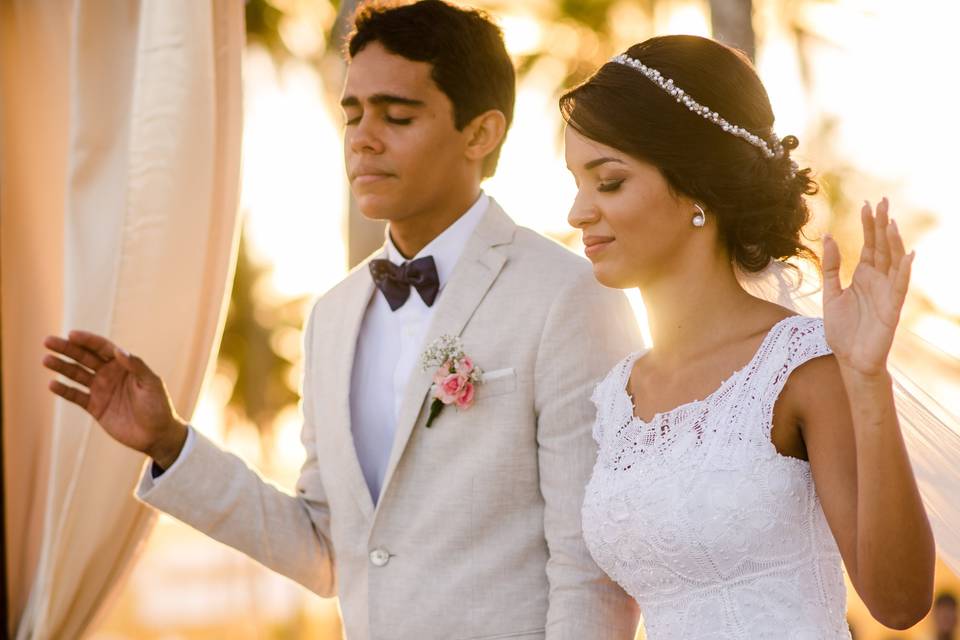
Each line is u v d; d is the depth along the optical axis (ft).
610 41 23.38
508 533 10.88
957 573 10.47
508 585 10.78
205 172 13.48
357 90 11.43
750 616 9.00
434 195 11.59
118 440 11.72
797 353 9.04
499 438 10.90
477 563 10.82
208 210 13.56
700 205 9.61
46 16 15.33
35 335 15.39
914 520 7.95
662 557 9.30
